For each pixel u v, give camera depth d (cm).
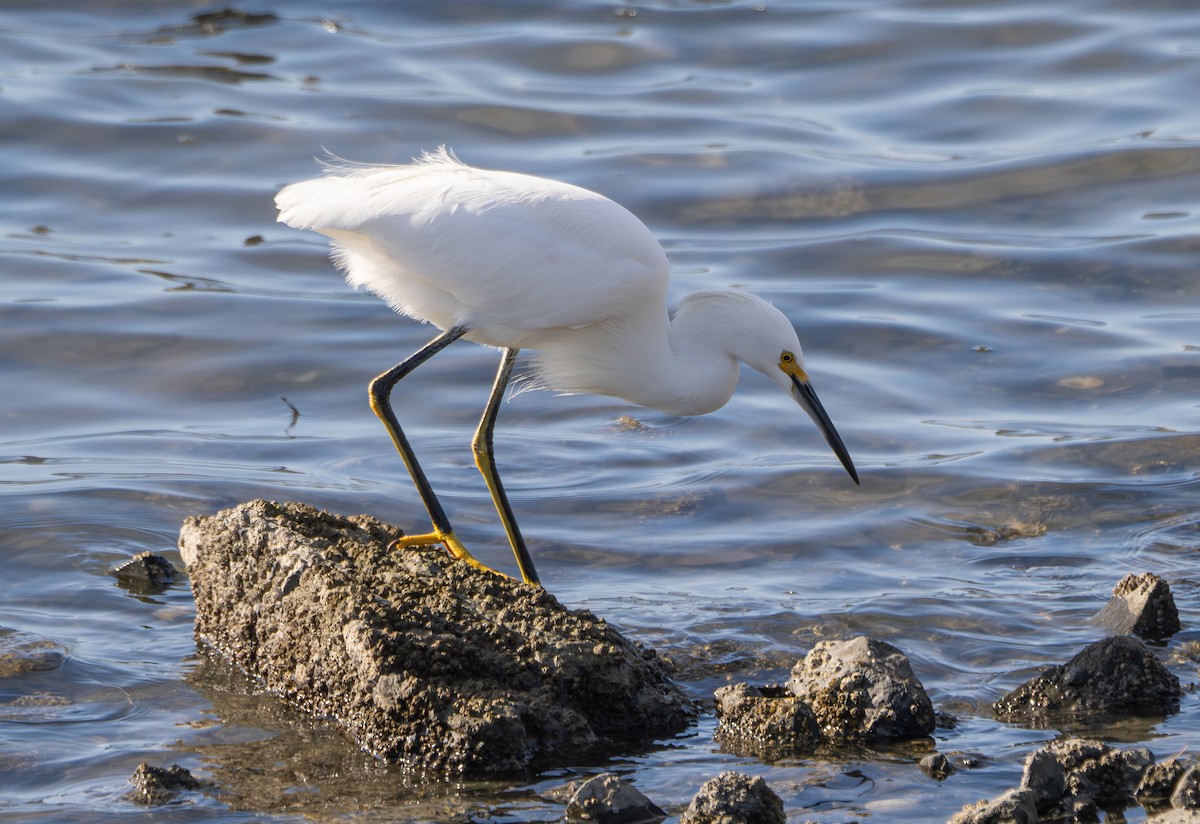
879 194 2064
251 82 2369
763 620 1104
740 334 1195
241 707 967
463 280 1100
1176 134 2172
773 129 2247
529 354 1675
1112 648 966
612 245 1125
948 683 999
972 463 1419
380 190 1112
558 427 1532
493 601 988
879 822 803
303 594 985
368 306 1786
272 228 1981
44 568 1183
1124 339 1684
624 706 940
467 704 889
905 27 2552
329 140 2183
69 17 2592
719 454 1462
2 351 1633
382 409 1130
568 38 2542
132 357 1642
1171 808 803
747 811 782
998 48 2475
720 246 1944
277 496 1327
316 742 917
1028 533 1279
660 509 1335
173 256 1892
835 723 929
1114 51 2431
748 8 2634
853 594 1156
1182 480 1367
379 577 1003
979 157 2152
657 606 1134
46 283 1795
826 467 1418
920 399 1579
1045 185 2069
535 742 902
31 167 2088
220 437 1472
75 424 1497
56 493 1321
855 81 2400
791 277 1862
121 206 2014
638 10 2639
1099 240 1925
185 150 2145
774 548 1255
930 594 1151
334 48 2502
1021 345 1684
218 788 849
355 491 1349
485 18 2630
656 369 1189
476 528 1287
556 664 930
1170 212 1984
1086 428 1493
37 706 955
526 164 2130
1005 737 916
